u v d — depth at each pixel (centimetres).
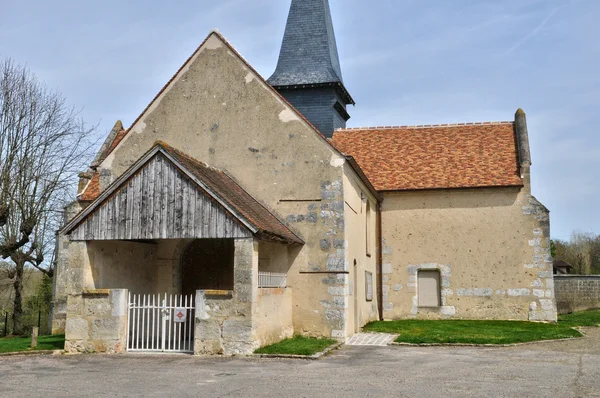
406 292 2381
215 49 1905
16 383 1048
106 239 1494
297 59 2684
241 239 1423
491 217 2352
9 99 2728
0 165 2683
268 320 1525
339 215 1731
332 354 1439
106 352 1451
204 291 1424
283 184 1786
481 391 962
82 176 2266
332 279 1711
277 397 912
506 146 2494
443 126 2689
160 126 1908
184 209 1464
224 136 1856
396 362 1302
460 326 2041
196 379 1082
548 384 1023
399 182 2409
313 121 2602
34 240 2906
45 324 3347
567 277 3300
